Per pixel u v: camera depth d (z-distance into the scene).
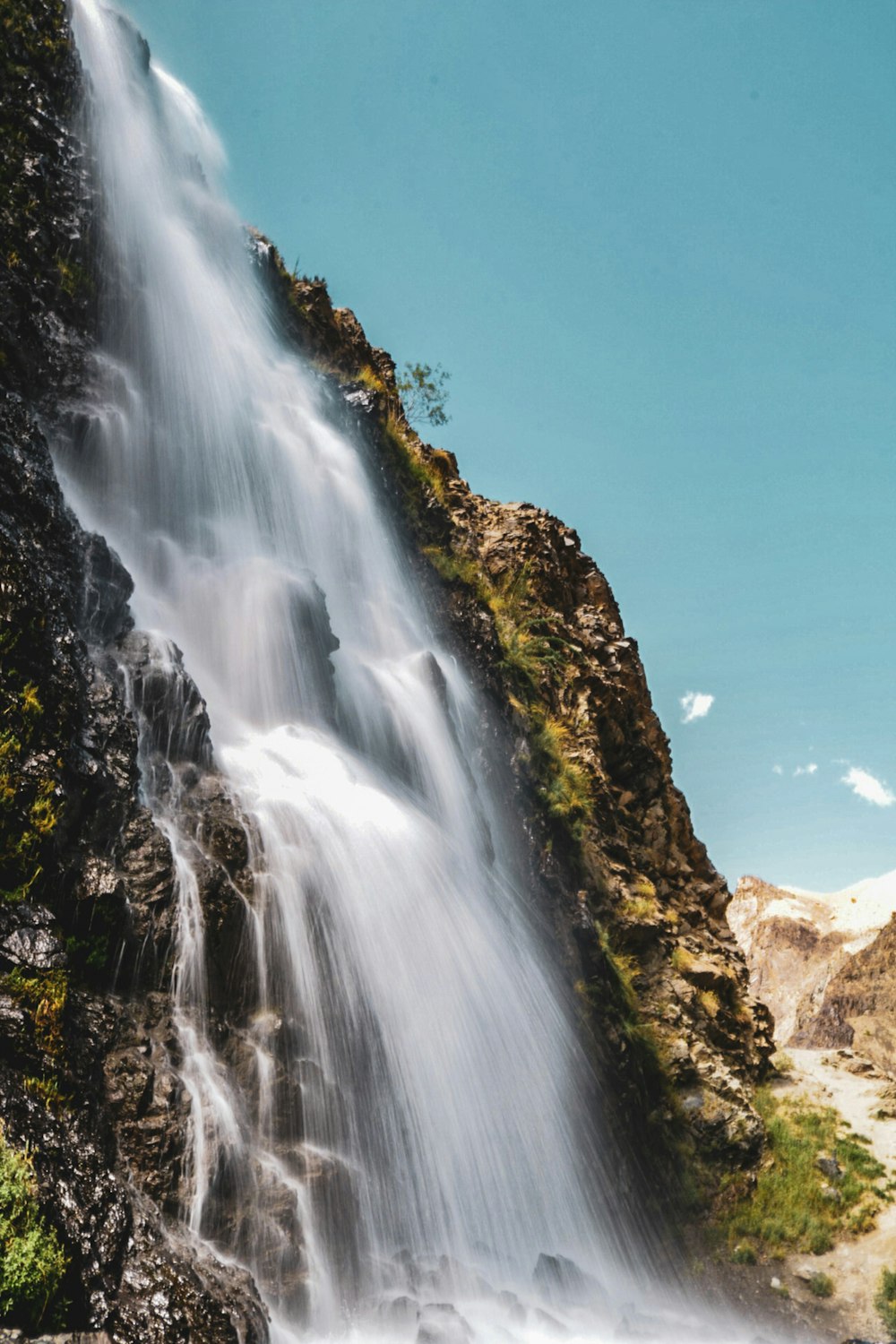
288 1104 12.77
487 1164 16.11
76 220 20.20
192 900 12.91
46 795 11.36
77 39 23.31
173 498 20.25
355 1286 12.39
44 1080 9.66
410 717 21.88
